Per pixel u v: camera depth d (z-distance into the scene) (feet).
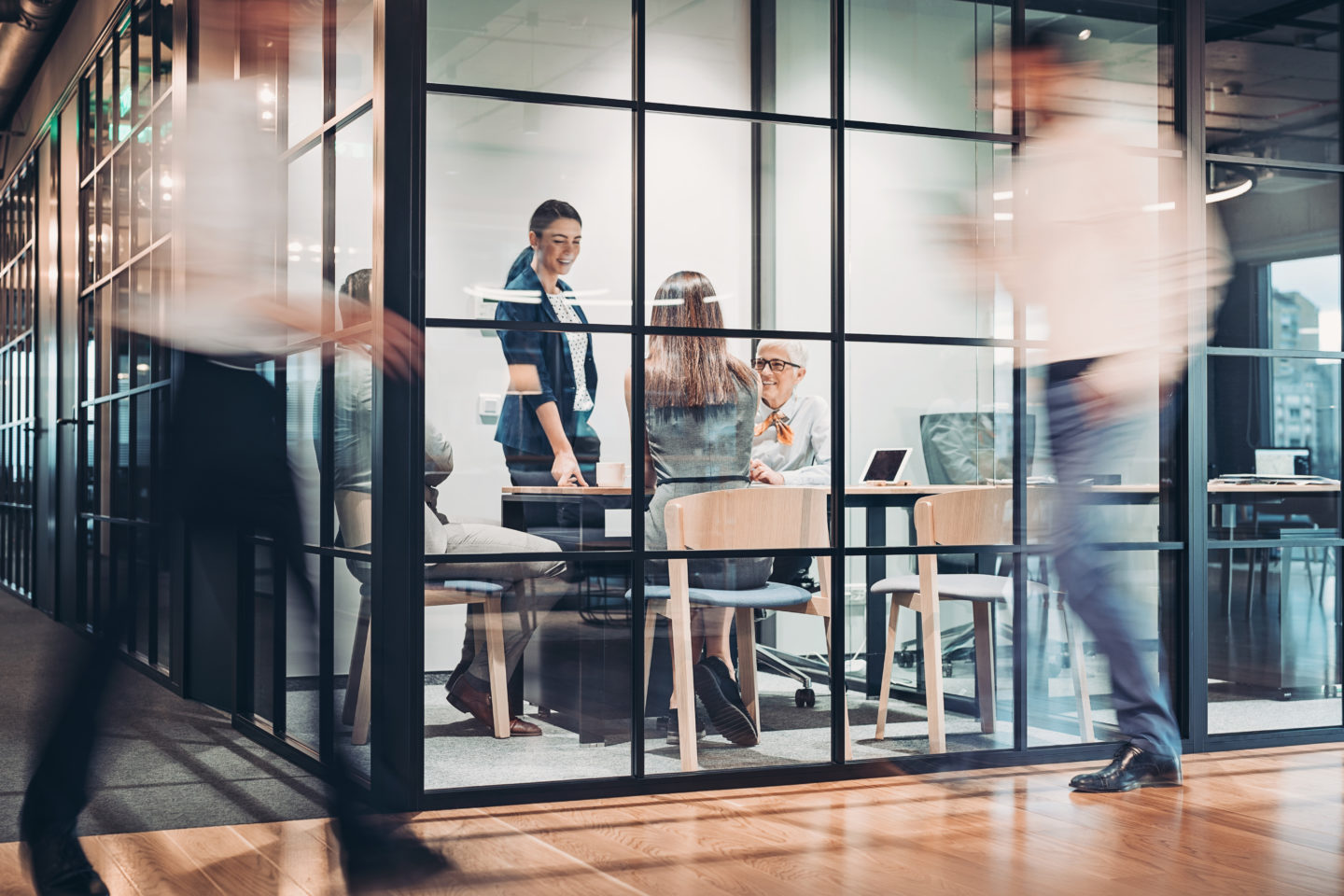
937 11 11.89
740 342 11.06
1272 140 12.90
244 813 9.61
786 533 11.00
